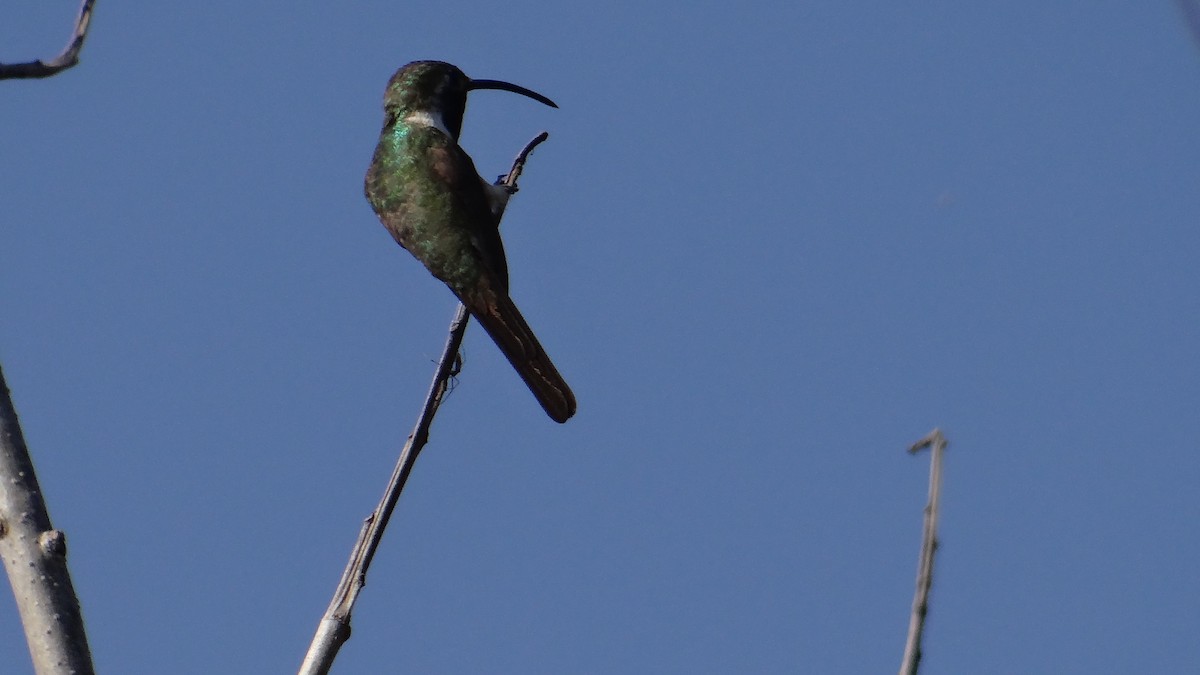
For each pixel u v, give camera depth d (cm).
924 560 566
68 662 608
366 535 750
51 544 624
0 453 638
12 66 626
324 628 703
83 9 653
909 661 548
